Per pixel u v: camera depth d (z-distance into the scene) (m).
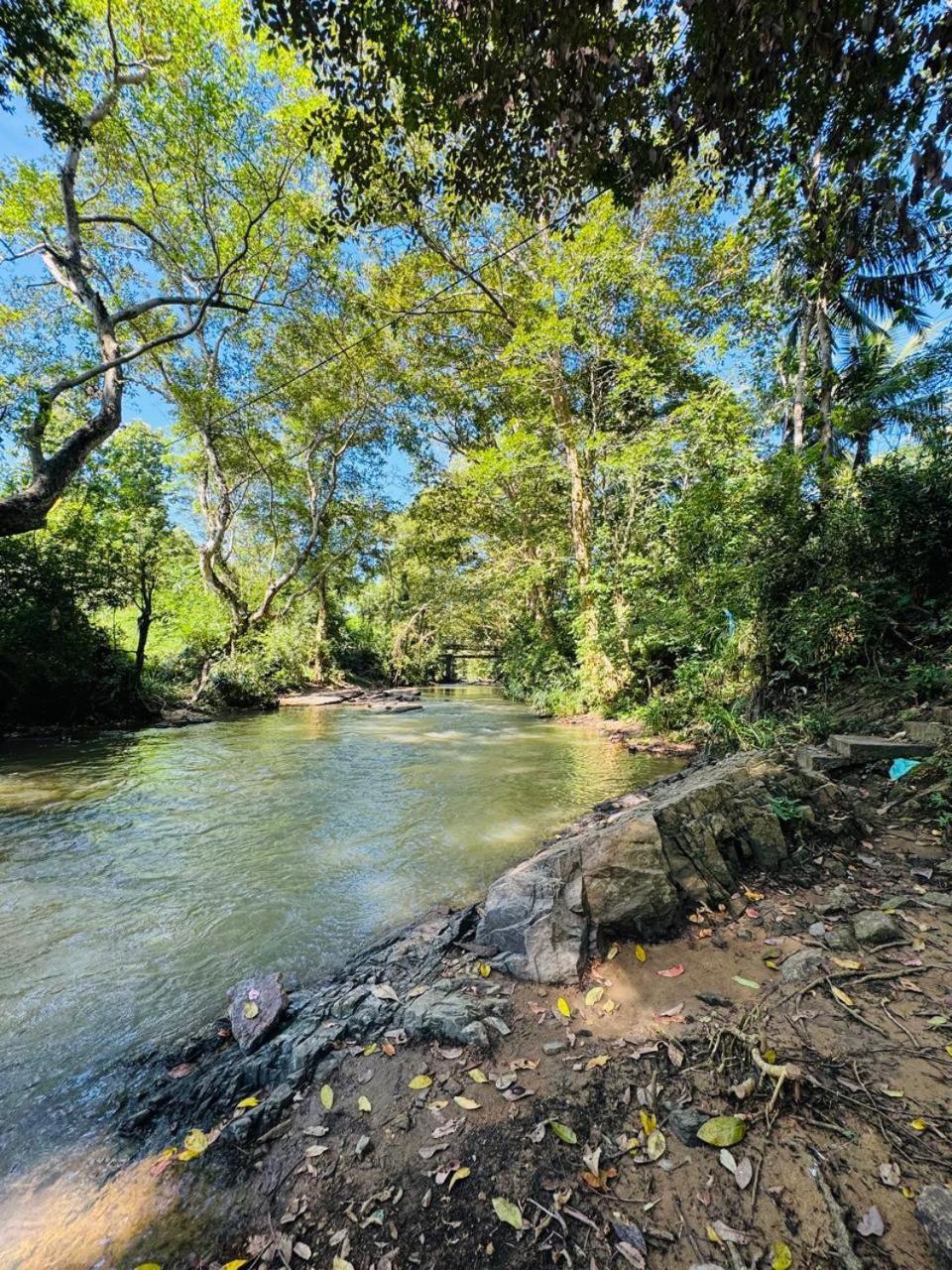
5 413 8.52
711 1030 2.02
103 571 11.98
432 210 11.59
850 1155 1.49
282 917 3.49
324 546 23.75
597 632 13.12
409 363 17.45
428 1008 2.28
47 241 10.14
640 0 2.92
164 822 5.45
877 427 11.72
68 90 9.55
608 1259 1.31
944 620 5.19
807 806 3.47
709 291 12.48
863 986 2.16
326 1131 1.77
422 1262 1.35
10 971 2.91
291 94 11.30
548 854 3.06
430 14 3.16
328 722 13.59
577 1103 1.78
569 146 3.42
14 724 10.92
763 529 6.91
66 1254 1.48
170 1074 2.17
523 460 13.78
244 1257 1.42
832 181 4.48
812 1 2.46
